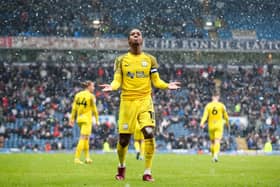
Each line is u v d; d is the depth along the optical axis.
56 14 92.19
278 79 91.31
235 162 31.98
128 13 96.19
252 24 97.25
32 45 85.19
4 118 79.06
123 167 17.62
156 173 21.45
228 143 74.25
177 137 76.00
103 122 76.12
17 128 76.00
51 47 85.56
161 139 72.62
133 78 16.88
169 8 97.06
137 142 33.81
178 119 79.62
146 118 16.73
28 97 84.12
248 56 92.88
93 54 91.81
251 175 20.14
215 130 33.84
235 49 87.38
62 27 91.12
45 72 89.44
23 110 81.25
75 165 27.08
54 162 30.08
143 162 30.22
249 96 87.69
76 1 93.62
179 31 94.88
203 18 97.06
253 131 77.00
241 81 90.38
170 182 16.38
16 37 85.06
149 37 91.12
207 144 72.12
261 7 98.94
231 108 85.00
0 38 84.94
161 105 82.44
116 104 80.81
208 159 35.81
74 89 87.12
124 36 93.12
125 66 16.94
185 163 30.08
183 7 97.19
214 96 34.28
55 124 76.31
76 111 30.41
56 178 18.02
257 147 73.06
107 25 93.75
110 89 16.53
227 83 89.56
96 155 42.41
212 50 87.31
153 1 97.25
